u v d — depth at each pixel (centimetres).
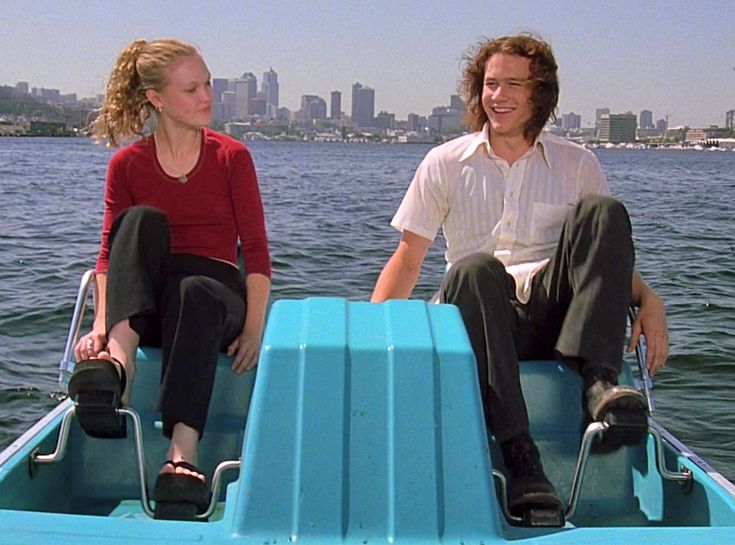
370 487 208
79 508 283
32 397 556
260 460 208
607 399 243
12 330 705
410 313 225
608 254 263
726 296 905
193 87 294
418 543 205
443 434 211
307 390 211
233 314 286
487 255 264
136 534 198
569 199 303
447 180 308
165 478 243
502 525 222
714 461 482
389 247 1175
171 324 274
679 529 203
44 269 964
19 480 249
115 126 305
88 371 242
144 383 283
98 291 292
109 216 303
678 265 1112
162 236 273
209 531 204
